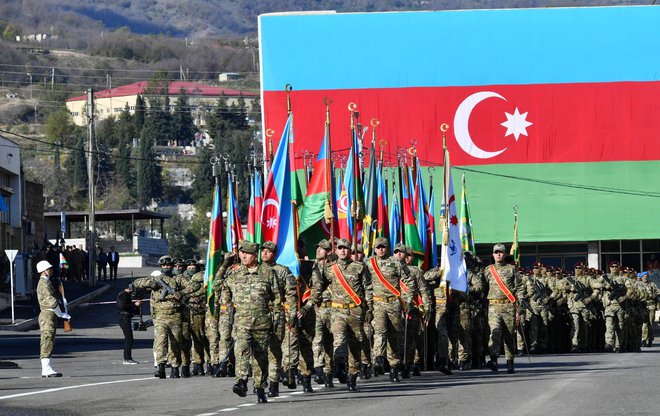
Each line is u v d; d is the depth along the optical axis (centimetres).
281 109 6025
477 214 6088
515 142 6094
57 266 6600
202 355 2528
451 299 2495
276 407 1719
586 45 6131
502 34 6109
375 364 2120
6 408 1777
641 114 6125
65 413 1695
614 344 3500
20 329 4841
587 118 6112
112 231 17262
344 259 2025
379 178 3150
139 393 2027
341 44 6059
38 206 8588
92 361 3156
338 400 1811
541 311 3444
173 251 16712
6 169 7394
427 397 1820
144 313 5962
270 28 6044
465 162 6088
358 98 6053
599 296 3512
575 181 6106
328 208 2547
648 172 6109
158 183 19950
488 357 3086
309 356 1998
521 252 6297
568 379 2156
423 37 6084
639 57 6131
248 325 1780
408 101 6053
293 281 1833
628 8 6125
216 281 2297
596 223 6097
